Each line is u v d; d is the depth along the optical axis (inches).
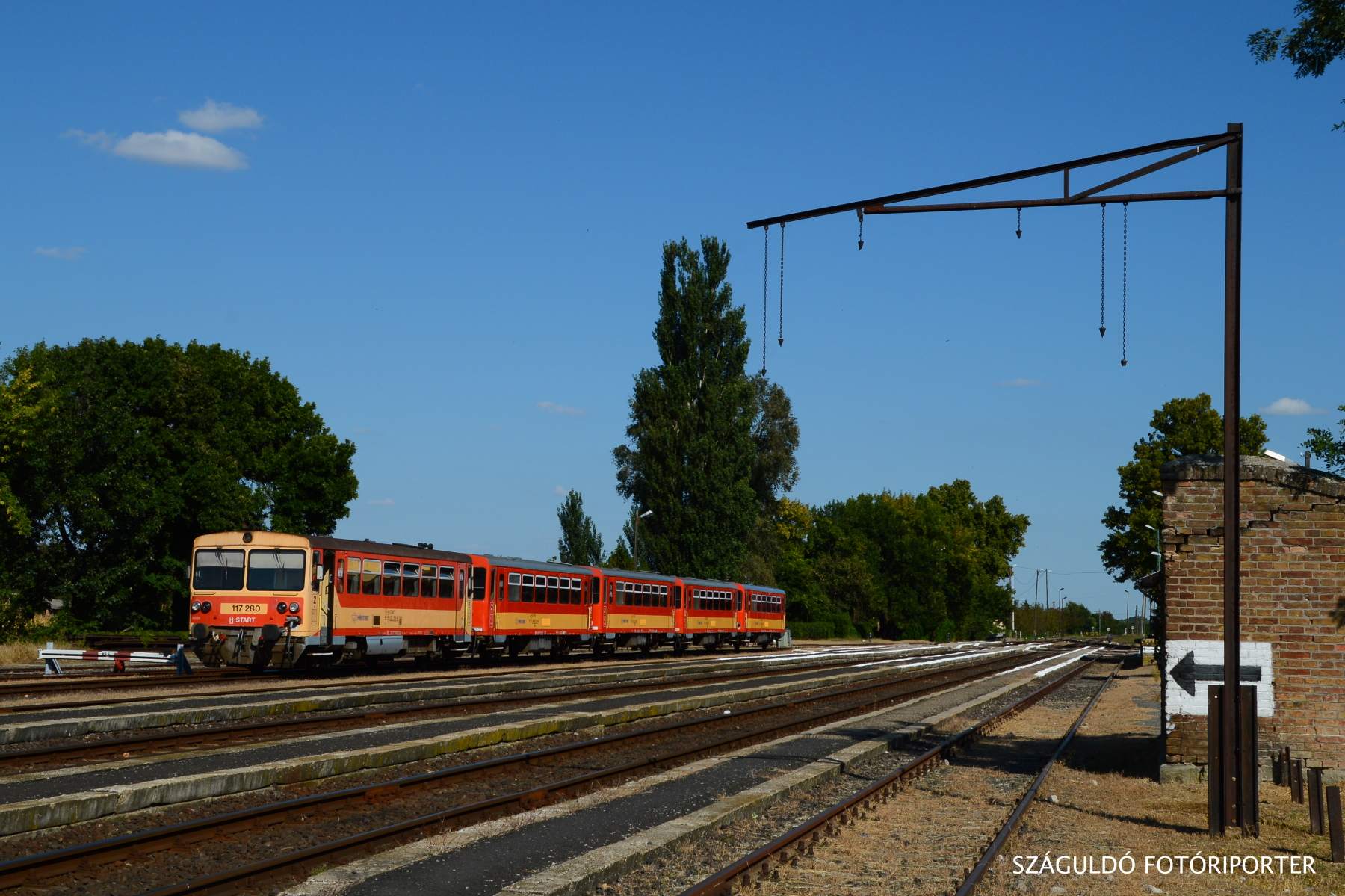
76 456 1620.3
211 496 1873.8
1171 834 460.1
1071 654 2869.1
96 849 340.5
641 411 2445.9
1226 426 473.1
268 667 1061.1
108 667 1227.9
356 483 2281.0
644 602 1782.7
